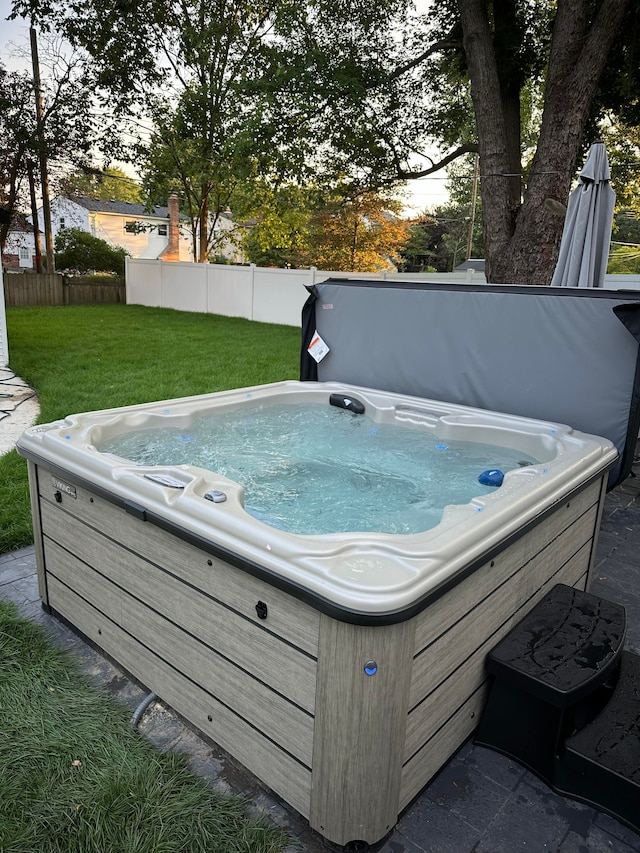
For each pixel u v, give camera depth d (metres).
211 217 16.97
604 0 5.04
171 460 2.49
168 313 12.15
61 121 12.48
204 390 5.41
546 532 1.77
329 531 1.94
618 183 10.12
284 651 1.27
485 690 1.59
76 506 1.85
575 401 2.52
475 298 2.76
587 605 1.78
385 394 3.12
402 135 8.38
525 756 1.51
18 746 1.46
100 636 1.89
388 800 1.25
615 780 1.33
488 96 5.82
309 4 7.96
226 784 1.42
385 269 20.31
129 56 11.00
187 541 1.42
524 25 6.91
